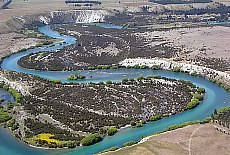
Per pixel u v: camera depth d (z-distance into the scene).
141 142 124.50
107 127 142.38
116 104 162.38
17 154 127.00
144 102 164.38
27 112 156.75
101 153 118.94
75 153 125.88
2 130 144.00
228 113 149.88
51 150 128.25
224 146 118.25
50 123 146.00
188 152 114.62
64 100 167.12
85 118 148.38
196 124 136.50
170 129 135.50
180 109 158.25
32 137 136.38
